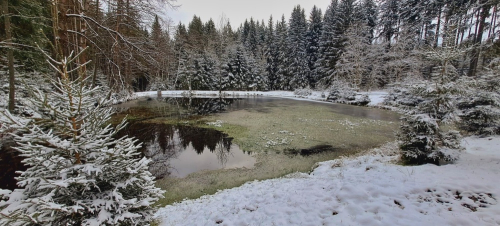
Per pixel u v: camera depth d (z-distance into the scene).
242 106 27.09
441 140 6.75
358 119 18.67
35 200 2.47
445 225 3.41
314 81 45.12
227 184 7.74
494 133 9.62
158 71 8.89
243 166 9.38
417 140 6.85
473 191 4.31
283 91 46.16
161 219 5.22
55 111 2.91
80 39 7.96
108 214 2.95
